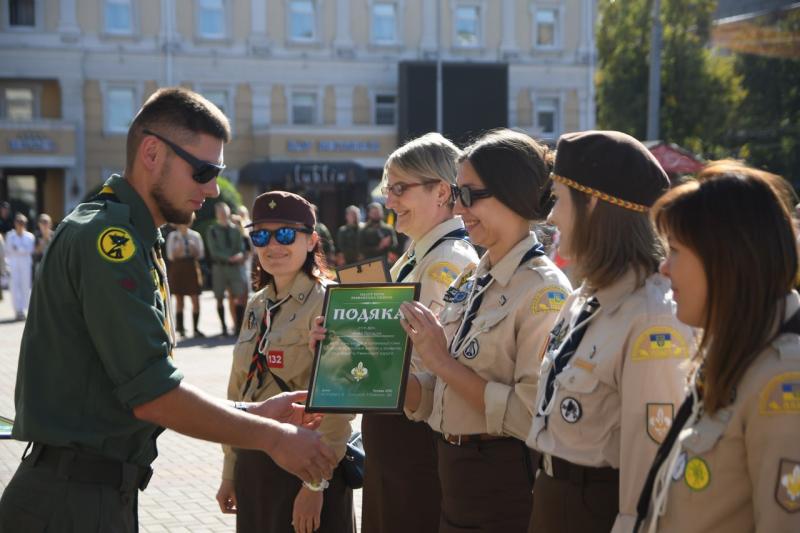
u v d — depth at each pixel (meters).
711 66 27.72
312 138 34.91
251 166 34.34
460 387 3.12
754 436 1.96
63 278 2.70
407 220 3.95
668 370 2.43
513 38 37.31
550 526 2.65
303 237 3.86
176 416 2.67
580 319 2.68
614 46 29.28
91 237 2.67
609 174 2.58
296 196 3.91
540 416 2.70
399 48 36.47
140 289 2.69
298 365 3.79
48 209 33.00
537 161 3.19
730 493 2.01
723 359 2.01
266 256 3.85
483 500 3.21
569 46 37.91
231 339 14.64
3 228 25.98
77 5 33.16
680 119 27.95
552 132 38.03
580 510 2.58
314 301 3.82
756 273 1.99
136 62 33.94
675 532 2.09
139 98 34.12
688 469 2.06
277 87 35.56
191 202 2.89
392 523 3.86
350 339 3.25
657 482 2.17
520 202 3.16
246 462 3.83
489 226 3.22
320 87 35.91
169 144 2.83
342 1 35.91
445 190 3.91
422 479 3.84
